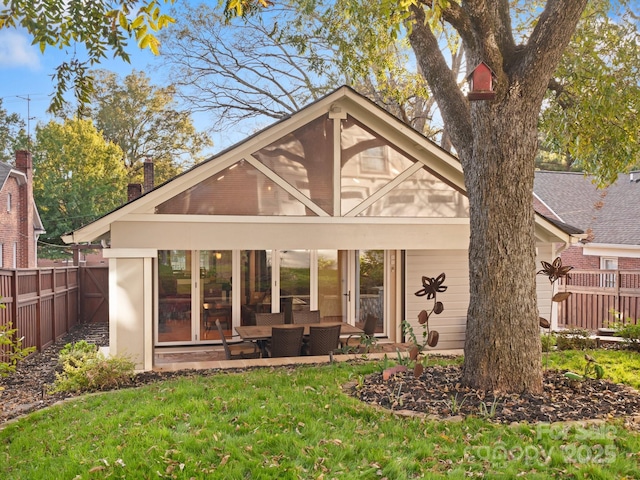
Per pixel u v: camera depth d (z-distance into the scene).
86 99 6.46
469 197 6.96
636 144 9.56
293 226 9.96
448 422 5.58
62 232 34.53
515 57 6.68
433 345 6.62
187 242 9.46
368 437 5.19
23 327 11.43
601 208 21.88
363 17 8.81
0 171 23.14
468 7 6.17
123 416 5.85
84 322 17.59
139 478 4.33
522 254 6.59
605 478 4.27
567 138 10.27
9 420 6.33
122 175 37.00
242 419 5.59
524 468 4.51
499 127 6.54
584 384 6.91
